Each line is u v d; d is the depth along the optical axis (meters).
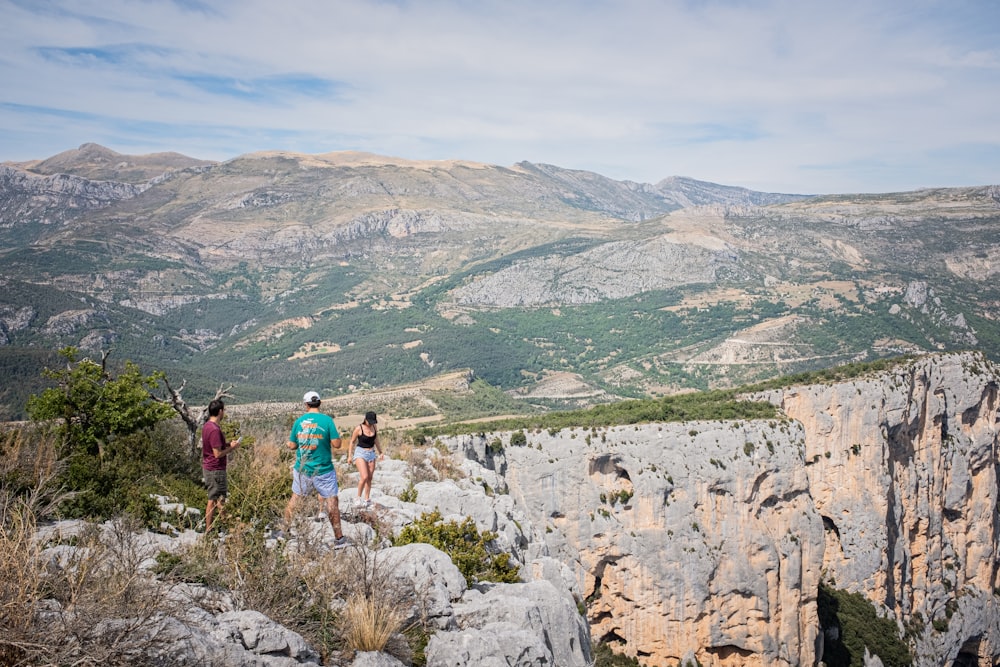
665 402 87.06
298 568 12.44
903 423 85.94
